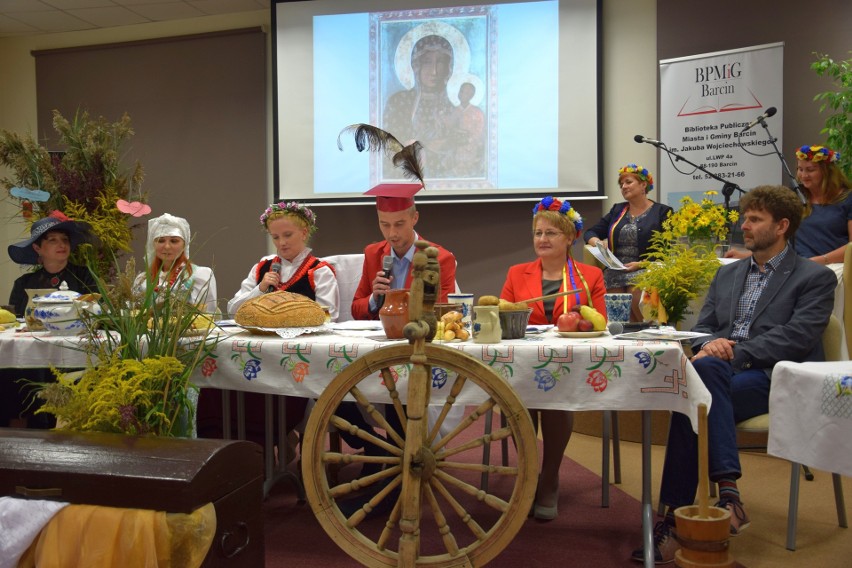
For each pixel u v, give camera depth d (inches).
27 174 142.8
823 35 205.2
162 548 59.7
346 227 245.6
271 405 105.3
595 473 130.0
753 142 206.8
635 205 196.1
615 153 228.8
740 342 100.4
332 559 88.4
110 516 60.4
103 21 264.1
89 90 269.0
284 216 127.0
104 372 77.5
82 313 85.3
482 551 66.4
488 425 118.8
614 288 191.8
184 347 84.9
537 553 90.3
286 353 83.7
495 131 232.5
